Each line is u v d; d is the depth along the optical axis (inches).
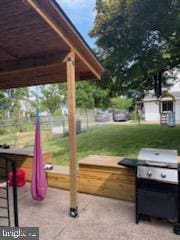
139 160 105.4
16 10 93.4
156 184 105.1
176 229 100.7
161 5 260.8
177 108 698.8
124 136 371.2
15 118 489.1
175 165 98.0
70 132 121.7
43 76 176.4
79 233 102.4
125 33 312.7
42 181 130.6
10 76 174.4
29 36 113.7
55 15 101.1
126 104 968.3
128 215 119.2
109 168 140.6
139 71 328.2
